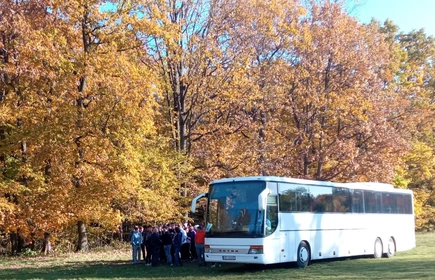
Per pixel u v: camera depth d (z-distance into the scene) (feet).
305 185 69.21
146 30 92.94
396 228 90.48
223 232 61.62
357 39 120.57
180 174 103.40
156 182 96.68
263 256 59.16
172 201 101.04
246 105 110.01
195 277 55.88
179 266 70.13
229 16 111.65
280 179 64.44
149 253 74.43
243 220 61.00
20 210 87.81
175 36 98.07
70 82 87.20
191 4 112.57
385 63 128.26
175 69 112.37
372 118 118.01
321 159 114.42
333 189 75.20
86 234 113.29
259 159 108.37
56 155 86.63
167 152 102.78
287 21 117.19
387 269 58.85
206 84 109.29
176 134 117.08
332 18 118.42
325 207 72.43
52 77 86.12
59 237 111.75
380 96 121.29
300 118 118.01
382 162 114.52
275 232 61.46
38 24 93.20
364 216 81.51
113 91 85.46
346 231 76.28
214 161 111.45
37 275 62.08
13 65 86.63
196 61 107.86
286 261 62.80
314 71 114.93
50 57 85.05
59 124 85.05
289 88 117.80
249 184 62.39
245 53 110.01
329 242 71.97
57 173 88.58
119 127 85.66
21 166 88.69
